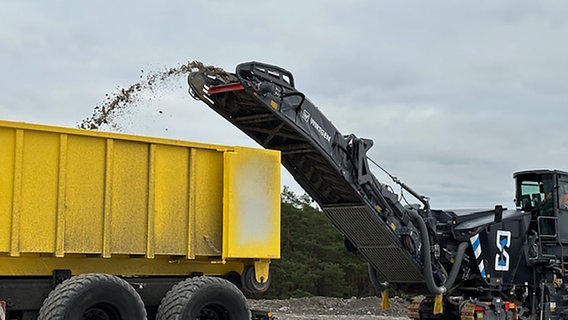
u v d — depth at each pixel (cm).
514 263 1720
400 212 1557
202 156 1125
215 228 1129
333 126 1427
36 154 985
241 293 1104
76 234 1009
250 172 1150
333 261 5262
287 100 1330
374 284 1669
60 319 940
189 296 1051
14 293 997
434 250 1602
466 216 1700
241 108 1341
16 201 963
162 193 1083
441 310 1597
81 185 1016
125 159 1055
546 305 1741
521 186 1823
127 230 1048
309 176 1486
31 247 973
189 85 1295
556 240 1755
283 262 4991
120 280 995
